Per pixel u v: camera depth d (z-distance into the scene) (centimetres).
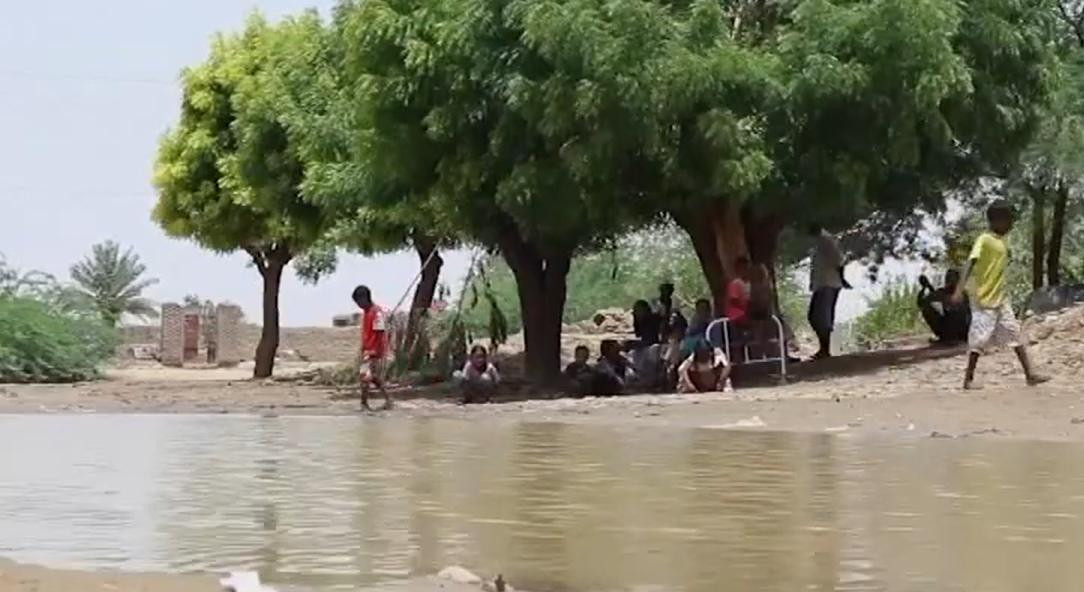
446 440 2523
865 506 1619
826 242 4206
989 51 3856
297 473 1983
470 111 3800
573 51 3503
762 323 3819
